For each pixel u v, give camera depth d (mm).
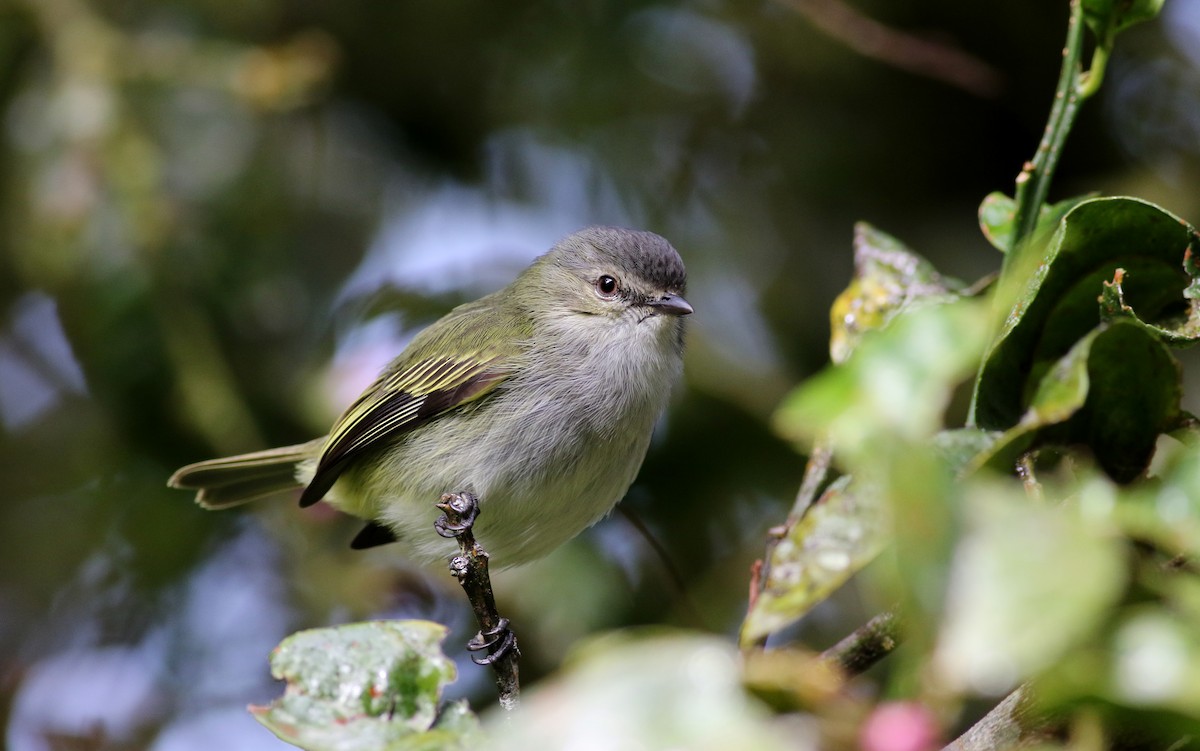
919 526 2752
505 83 11961
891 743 2904
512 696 5648
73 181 10930
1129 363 3768
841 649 3719
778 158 11992
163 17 12273
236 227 11422
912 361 3188
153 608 10680
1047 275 4191
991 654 2566
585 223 12008
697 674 2844
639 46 11906
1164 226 4066
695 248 11719
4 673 10633
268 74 11156
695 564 10211
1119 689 2660
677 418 10422
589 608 9484
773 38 12023
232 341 11250
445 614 9945
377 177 12094
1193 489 3027
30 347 12117
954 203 11875
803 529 3303
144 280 10734
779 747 2754
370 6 11992
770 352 11359
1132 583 2910
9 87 11812
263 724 3977
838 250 11766
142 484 11000
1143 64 11703
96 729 10312
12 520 11211
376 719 4035
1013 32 11641
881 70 11875
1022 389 4281
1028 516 2744
